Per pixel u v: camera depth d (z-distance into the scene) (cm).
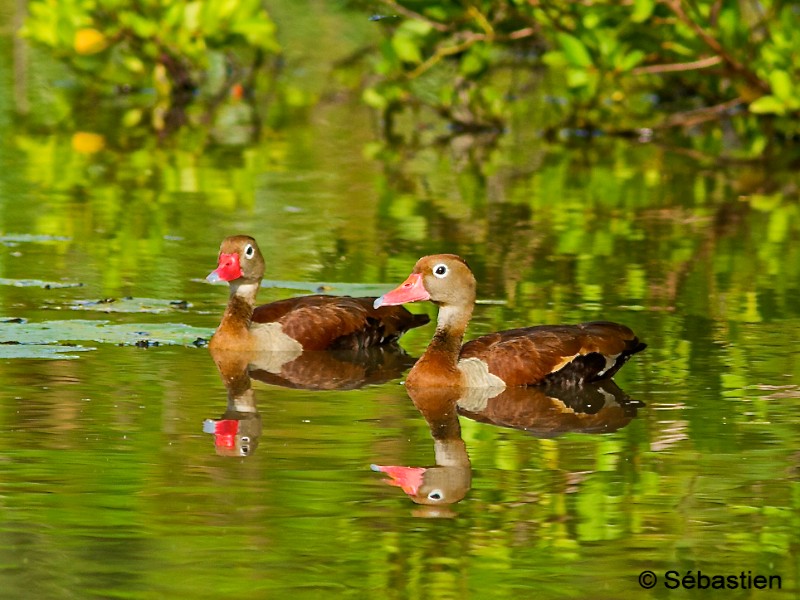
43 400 1241
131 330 1502
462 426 1204
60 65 3697
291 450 1121
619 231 2052
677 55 2800
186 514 977
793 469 1086
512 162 2694
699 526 970
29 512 977
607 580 887
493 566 901
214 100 3338
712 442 1152
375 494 1023
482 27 2731
